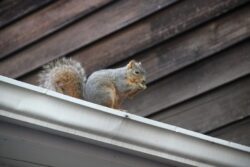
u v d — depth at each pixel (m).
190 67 8.98
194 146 6.05
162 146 5.90
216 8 8.99
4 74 10.17
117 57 9.38
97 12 9.72
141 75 7.82
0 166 5.64
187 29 9.07
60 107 5.53
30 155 5.70
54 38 9.95
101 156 5.85
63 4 10.02
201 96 8.86
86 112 5.61
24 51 10.13
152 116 9.01
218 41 8.89
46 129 5.51
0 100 5.34
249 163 6.29
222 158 6.19
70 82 7.28
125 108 9.15
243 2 8.84
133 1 9.49
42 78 7.59
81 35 9.73
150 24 9.31
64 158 5.80
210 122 8.70
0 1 10.67
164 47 9.16
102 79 7.52
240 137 8.53
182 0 9.20
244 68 8.70
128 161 5.97
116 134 5.71
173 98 8.95
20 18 10.30
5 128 5.46
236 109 8.63
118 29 9.47
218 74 8.81
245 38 8.77
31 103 5.43
